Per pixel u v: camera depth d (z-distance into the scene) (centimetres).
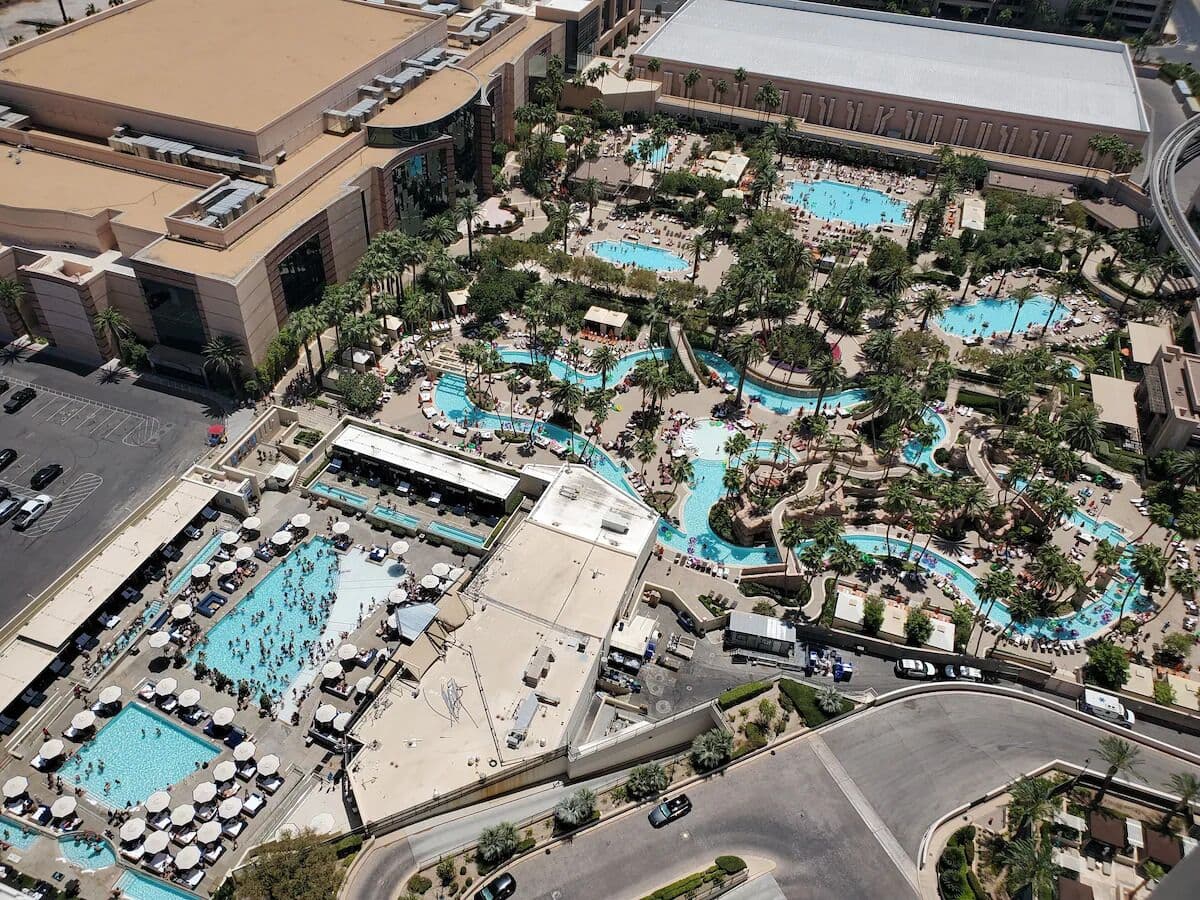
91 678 12256
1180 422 16162
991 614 13862
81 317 16962
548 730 11156
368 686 12125
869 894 9794
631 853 10275
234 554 14100
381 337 18812
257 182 18500
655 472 16250
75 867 10362
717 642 13250
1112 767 10475
